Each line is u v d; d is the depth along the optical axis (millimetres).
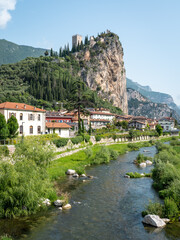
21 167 24516
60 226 21156
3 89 177750
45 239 18875
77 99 76188
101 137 83750
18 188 22328
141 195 30250
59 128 70938
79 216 23406
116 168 47812
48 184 26375
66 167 44188
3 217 22484
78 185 34438
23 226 20891
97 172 43750
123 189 32906
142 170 46156
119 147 79562
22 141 33969
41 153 30062
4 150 34094
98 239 19078
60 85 179625
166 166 34406
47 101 166625
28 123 59875
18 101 150000
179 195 24625
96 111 149625
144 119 155875
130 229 20797
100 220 22641
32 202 22812
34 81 180250
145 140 109562
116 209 25484
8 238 17750
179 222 21906
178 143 84188
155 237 19344
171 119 174500
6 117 54188
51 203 26328
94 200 28234
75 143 64875
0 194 22219
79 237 19328
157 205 23797
